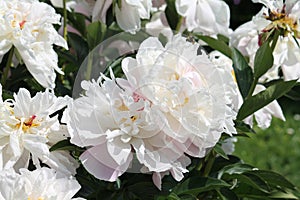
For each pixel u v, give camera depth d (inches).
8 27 32.8
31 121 30.0
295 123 125.0
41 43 33.4
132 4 35.3
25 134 29.5
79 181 33.3
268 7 36.8
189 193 33.2
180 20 41.5
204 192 36.6
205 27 41.3
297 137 118.7
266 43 35.7
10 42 32.9
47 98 29.8
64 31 40.7
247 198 38.8
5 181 27.5
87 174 33.5
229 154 41.1
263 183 35.2
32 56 32.8
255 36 41.2
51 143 30.7
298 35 36.7
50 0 43.0
